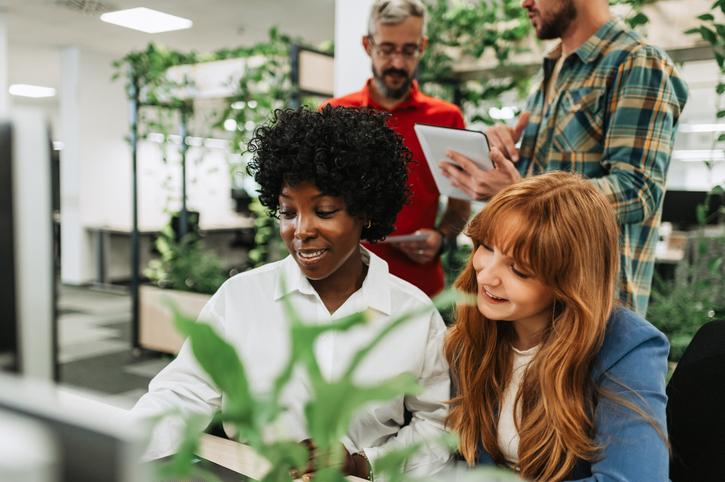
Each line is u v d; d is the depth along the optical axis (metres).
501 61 2.87
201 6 5.47
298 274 1.10
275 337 1.09
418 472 1.00
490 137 1.68
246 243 8.23
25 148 0.52
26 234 0.53
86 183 7.39
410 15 1.86
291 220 1.01
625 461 0.86
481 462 1.05
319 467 0.43
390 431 1.11
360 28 2.75
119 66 4.32
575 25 1.61
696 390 1.02
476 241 0.99
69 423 0.32
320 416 0.38
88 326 5.21
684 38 2.39
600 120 1.58
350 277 1.11
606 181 1.45
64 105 7.33
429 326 1.14
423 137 1.62
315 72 3.58
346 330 0.39
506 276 0.94
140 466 0.32
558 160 1.67
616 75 1.54
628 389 0.91
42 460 0.29
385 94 1.99
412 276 1.95
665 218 4.55
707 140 9.51
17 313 0.53
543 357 0.96
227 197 9.40
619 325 0.97
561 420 0.92
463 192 1.66
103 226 7.32
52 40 6.85
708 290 2.52
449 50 3.01
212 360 0.37
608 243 0.95
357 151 0.98
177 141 4.98
